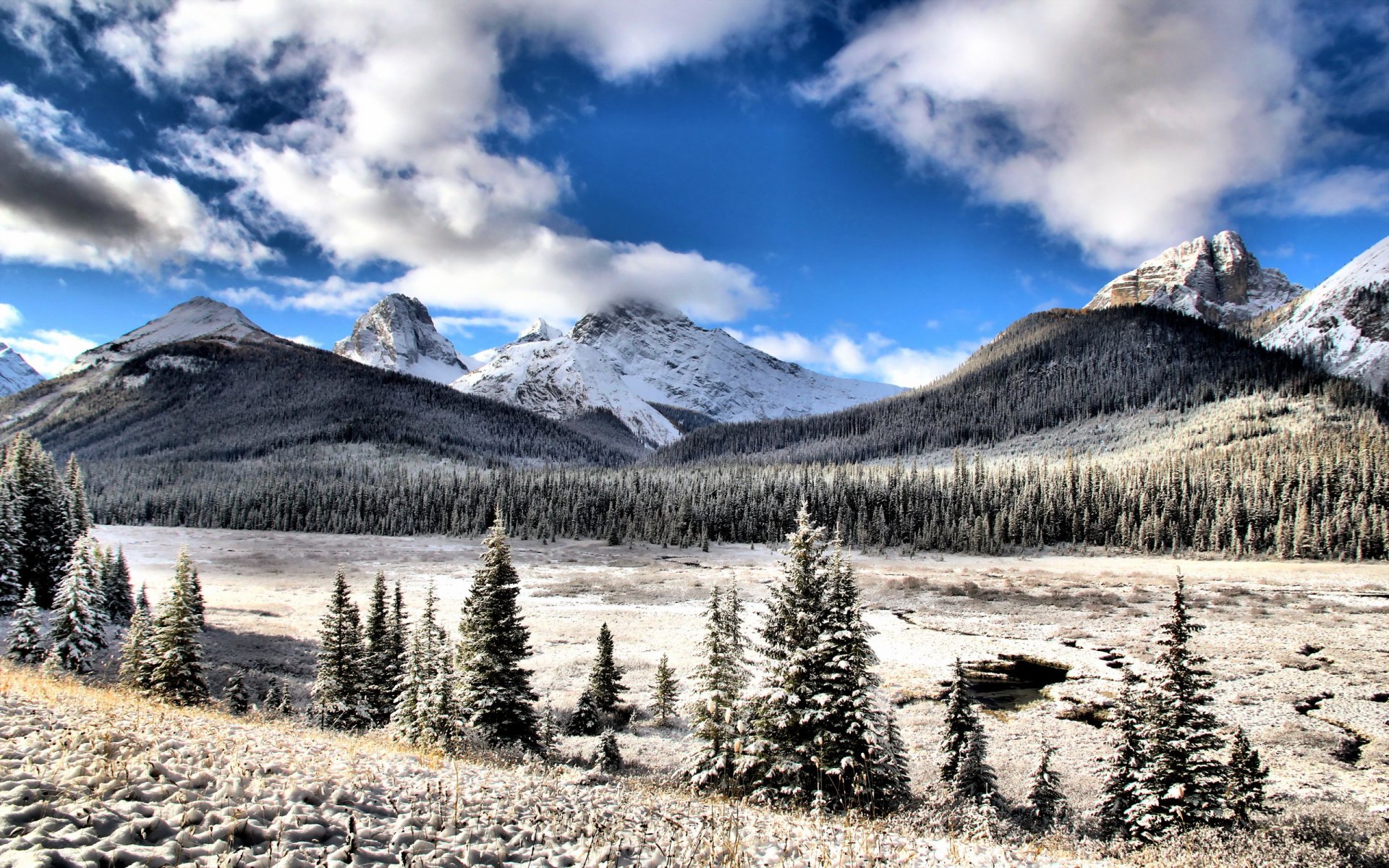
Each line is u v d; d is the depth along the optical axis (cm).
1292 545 10412
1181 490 12244
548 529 13638
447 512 14912
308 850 587
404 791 884
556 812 905
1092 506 12619
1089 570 9706
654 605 7519
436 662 3122
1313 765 3016
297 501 14962
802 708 1967
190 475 18525
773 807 1630
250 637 5469
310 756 1023
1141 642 5522
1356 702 3894
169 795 657
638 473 17938
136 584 7994
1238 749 1992
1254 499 11231
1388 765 3023
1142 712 2131
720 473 17775
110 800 613
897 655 5272
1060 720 3850
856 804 1783
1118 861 1301
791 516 13600
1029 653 5297
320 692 3562
